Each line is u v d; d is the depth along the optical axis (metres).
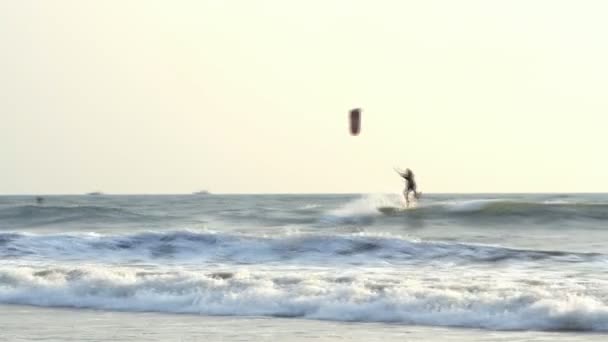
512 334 54.22
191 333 55.81
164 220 164.00
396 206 170.62
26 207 181.12
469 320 58.47
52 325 59.56
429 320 59.22
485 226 142.88
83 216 171.38
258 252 93.88
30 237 102.94
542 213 150.75
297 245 94.50
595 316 56.56
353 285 68.12
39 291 72.88
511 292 63.25
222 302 66.31
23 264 88.94
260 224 150.62
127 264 88.50
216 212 184.00
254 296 66.44
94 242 99.75
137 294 70.00
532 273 77.25
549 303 58.94
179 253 95.31
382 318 60.50
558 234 128.50
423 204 173.62
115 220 165.75
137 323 60.12
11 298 72.38
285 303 64.88
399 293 63.84
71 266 86.00
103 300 69.75
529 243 114.19
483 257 87.62
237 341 52.84
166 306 66.94
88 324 59.88
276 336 54.47
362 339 53.12
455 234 129.50
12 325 59.69
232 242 96.44
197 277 72.44
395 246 92.25
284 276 73.25
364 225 146.62
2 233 105.19
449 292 63.25
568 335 53.66
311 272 78.81
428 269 81.12
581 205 153.75
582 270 79.25
